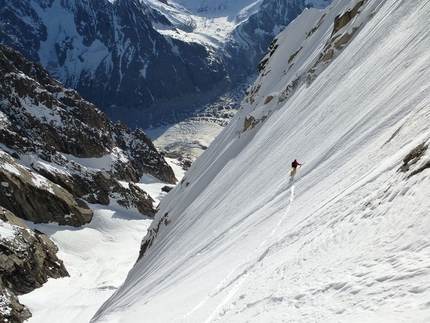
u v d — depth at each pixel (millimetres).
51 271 84562
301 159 34156
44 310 69062
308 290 10812
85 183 131000
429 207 9984
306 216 20516
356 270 9992
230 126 81562
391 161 16906
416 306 7102
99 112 192625
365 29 44844
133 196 136875
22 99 146750
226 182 52844
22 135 136000
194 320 16547
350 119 31031
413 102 22969
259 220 28141
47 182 115938
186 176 82750
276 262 16609
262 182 38844
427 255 8500
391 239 10211
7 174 106875
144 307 30109
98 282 84125
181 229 54750
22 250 78625
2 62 149500
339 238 13141
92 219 119875
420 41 29719
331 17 65875
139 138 198750
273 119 56562
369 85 32750
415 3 36344
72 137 151750
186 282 27266
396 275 8484
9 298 65375
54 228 109938
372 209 12906
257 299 13414
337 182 22000
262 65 88375
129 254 103875
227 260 24375
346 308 8586
